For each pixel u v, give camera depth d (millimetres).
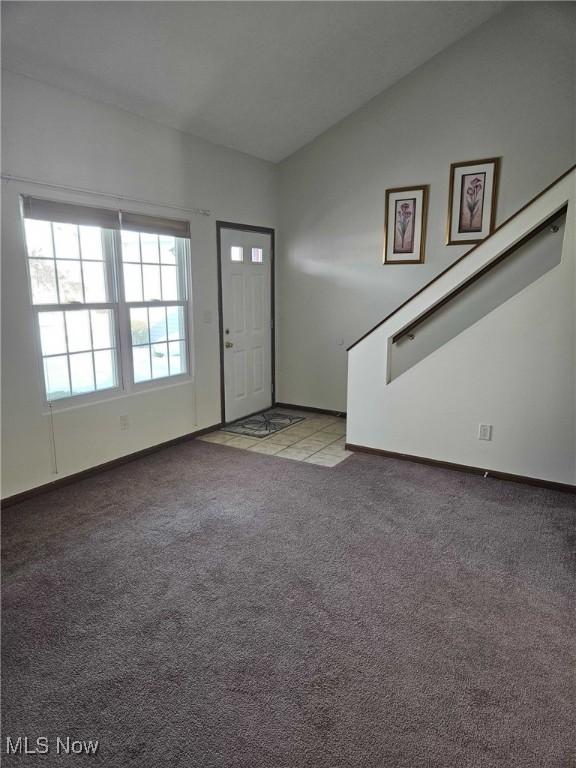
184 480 3660
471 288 3885
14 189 3016
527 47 4043
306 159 5227
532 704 1713
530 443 3510
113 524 2992
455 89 4367
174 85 3615
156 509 3189
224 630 2088
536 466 3510
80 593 2336
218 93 3893
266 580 2436
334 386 5488
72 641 2023
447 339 4043
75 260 3488
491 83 4219
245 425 5125
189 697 1749
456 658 1926
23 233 3092
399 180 4762
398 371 4250
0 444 3131
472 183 4410
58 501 3301
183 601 2277
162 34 3117
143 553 2678
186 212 4309
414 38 4062
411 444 4004
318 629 2090
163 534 2877
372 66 4258
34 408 3293
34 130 3092
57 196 3266
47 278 3330
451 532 2887
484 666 1884
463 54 4281
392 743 1570
